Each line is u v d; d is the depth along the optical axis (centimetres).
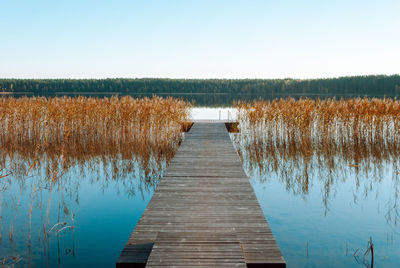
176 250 308
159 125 1101
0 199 591
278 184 719
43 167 825
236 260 291
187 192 536
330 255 413
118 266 323
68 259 404
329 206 588
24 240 453
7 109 1084
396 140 1095
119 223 518
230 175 641
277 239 459
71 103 1185
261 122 1197
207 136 1164
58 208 580
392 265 389
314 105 1201
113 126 1120
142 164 880
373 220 525
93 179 755
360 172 805
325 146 1076
